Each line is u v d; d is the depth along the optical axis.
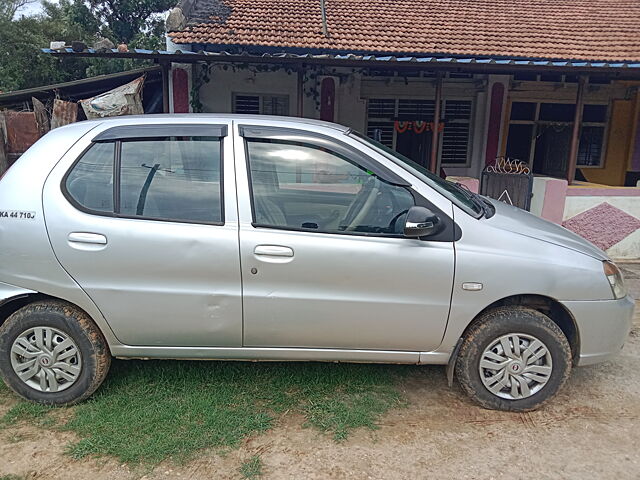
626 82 10.55
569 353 3.15
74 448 2.82
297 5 10.21
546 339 3.12
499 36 9.38
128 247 3.00
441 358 3.21
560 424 3.14
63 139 3.18
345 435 2.98
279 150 3.17
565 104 10.95
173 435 2.93
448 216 3.09
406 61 7.11
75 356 3.15
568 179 8.16
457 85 10.53
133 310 3.07
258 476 2.63
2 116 8.11
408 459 2.79
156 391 3.36
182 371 3.59
